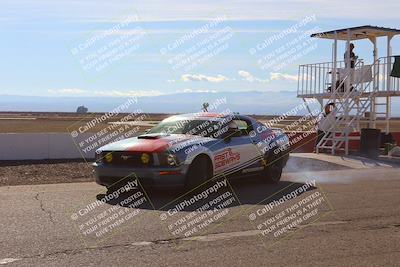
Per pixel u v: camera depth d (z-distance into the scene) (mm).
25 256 5574
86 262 5410
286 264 5461
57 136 16594
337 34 20078
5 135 15969
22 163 15305
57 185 10898
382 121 20344
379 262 5602
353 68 19578
